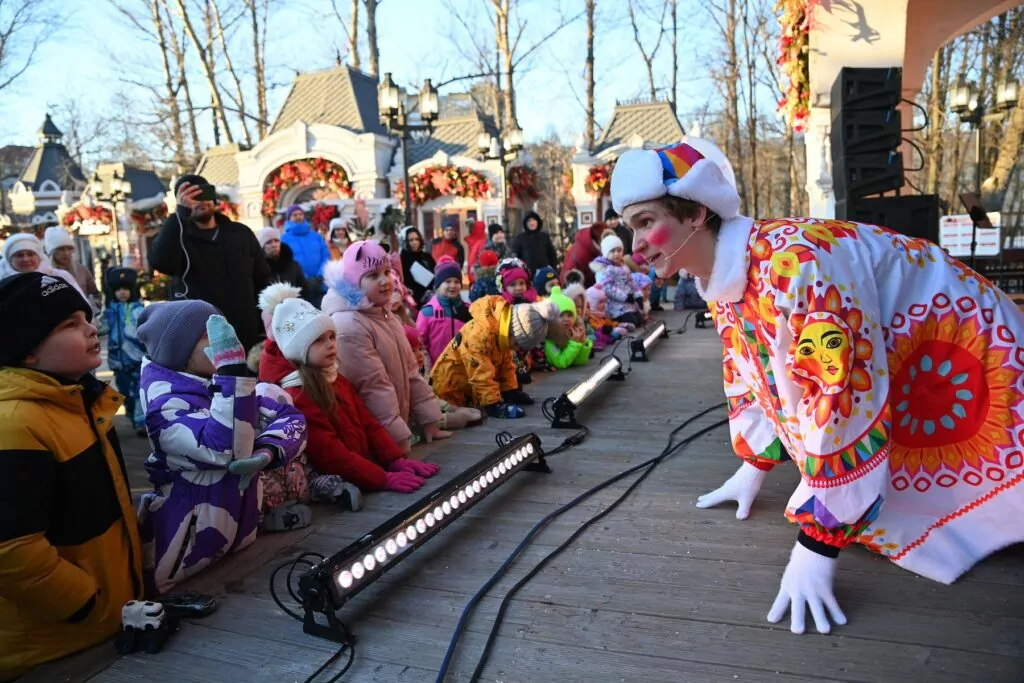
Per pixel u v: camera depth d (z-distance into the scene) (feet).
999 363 6.66
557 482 10.66
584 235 31.99
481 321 15.16
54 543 6.71
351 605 7.34
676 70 85.51
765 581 7.30
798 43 21.26
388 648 6.56
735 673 5.86
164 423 8.04
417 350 16.15
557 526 9.00
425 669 6.22
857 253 6.54
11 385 6.56
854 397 6.20
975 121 36.86
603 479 10.71
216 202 14.85
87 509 6.86
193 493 8.09
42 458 6.43
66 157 101.24
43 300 6.73
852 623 6.44
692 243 6.93
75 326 6.95
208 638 6.90
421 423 13.42
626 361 21.65
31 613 6.58
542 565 7.93
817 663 5.91
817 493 6.34
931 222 16.75
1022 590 6.82
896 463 7.20
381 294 12.44
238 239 15.21
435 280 18.40
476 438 13.51
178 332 8.43
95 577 6.93
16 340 6.63
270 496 9.64
